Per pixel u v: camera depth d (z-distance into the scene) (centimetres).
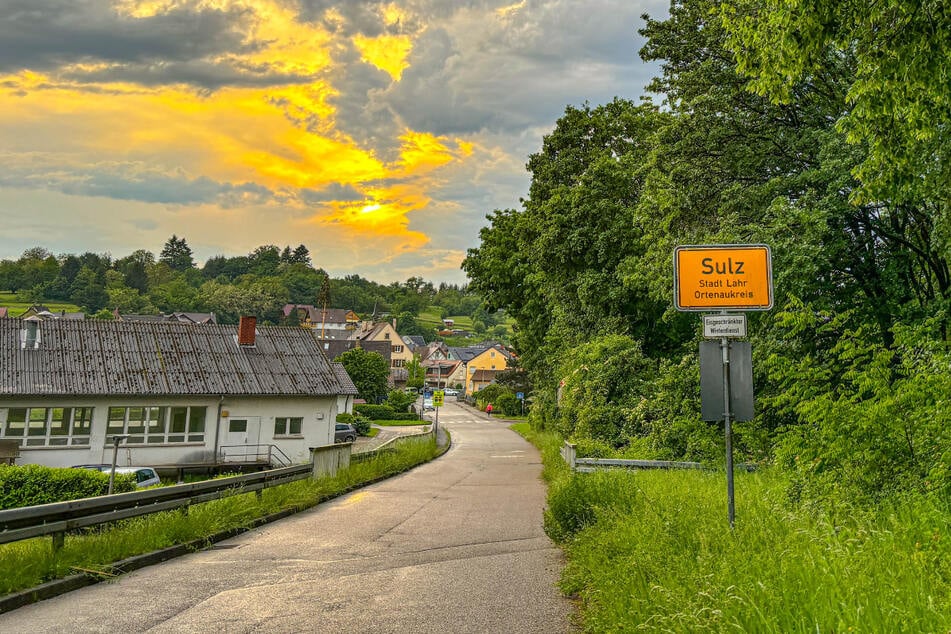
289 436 3994
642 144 2850
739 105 1786
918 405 766
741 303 734
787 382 897
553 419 4238
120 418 3609
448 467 2862
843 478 771
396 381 13012
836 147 1466
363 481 2062
